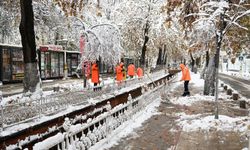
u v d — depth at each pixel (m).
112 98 12.48
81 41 20.00
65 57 33.06
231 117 12.43
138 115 12.33
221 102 17.34
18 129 6.58
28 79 11.98
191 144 8.59
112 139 8.97
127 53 40.47
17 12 20.17
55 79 31.23
